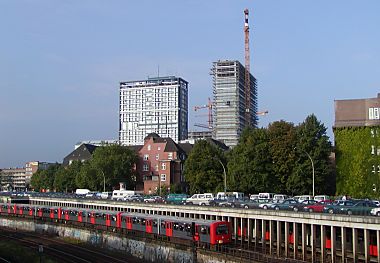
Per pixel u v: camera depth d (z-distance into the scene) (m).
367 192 97.88
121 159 150.88
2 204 122.19
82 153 194.38
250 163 95.19
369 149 98.56
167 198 100.19
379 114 99.06
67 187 167.50
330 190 102.38
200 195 87.00
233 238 64.44
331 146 95.44
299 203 63.62
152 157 158.25
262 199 76.62
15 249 71.25
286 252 55.22
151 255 63.16
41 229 98.06
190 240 61.75
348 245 50.47
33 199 133.25
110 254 68.94
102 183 147.75
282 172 94.38
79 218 92.69
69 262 63.34
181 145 169.00
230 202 72.62
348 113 101.50
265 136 97.44
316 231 54.53
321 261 50.56
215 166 108.94
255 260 48.28
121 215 79.38
